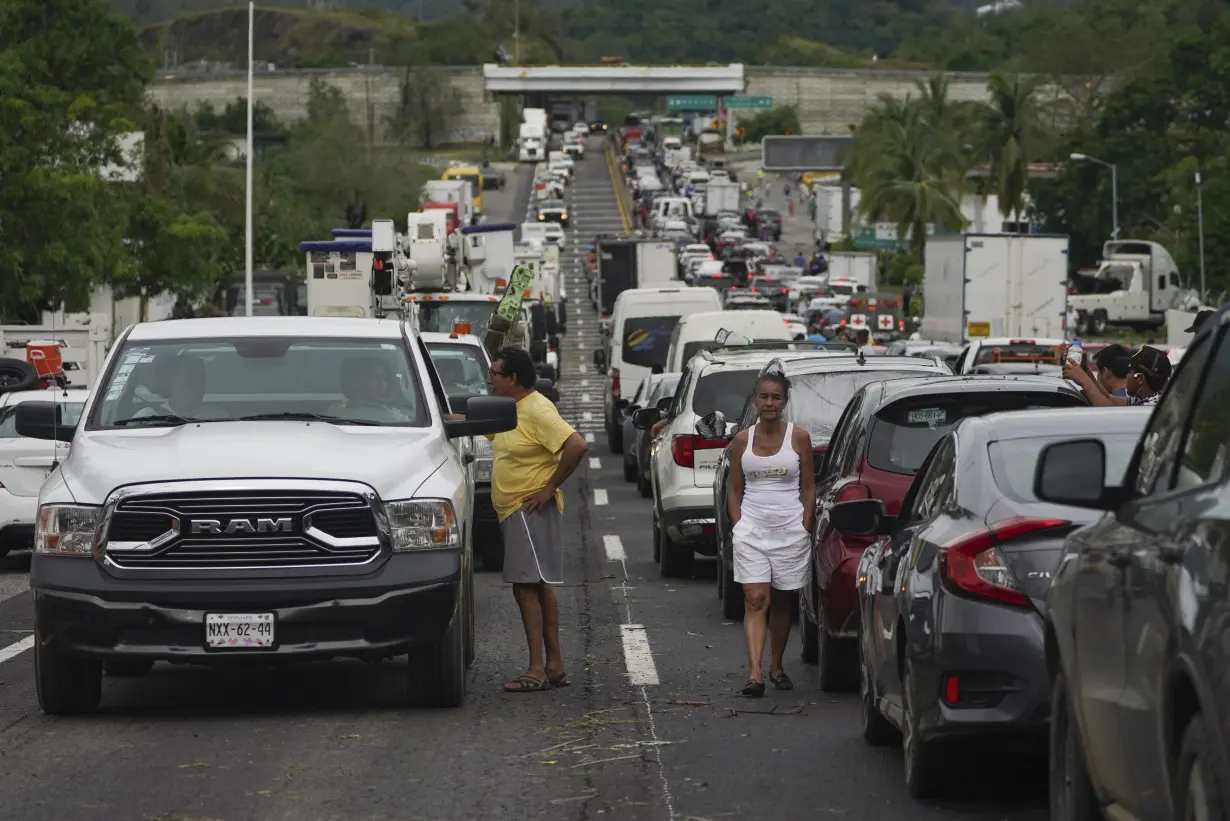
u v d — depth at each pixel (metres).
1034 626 11.90
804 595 19.55
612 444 59.62
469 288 60.34
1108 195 195.50
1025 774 13.77
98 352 51.44
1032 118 169.00
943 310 82.19
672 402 30.33
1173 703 7.91
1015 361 55.06
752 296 135.38
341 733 15.66
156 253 82.62
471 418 17.53
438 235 51.19
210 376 17.83
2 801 13.16
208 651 15.78
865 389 18.77
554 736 15.52
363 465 16.22
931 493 14.09
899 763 14.30
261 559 15.87
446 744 15.15
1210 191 140.50
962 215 173.88
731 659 20.09
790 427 17.88
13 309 64.75
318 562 15.91
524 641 21.53
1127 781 8.84
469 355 32.44
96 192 66.62
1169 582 8.00
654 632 22.25
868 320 112.81
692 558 28.28
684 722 16.19
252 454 16.16
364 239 48.47
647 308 60.09
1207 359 8.72
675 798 13.12
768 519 17.77
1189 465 8.62
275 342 18.19
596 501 42.66
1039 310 77.75
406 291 45.41
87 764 14.43
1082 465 12.44
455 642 16.66
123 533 15.87
